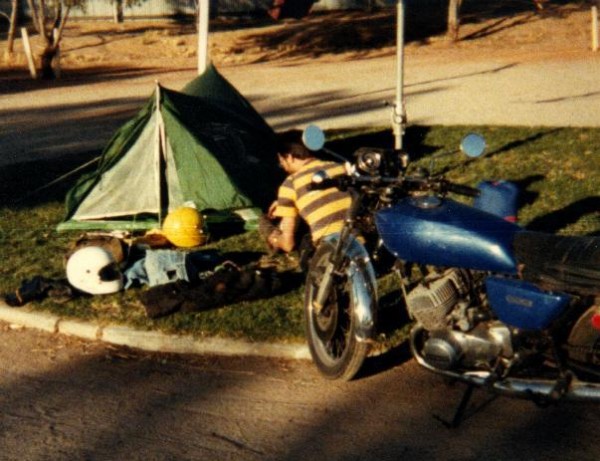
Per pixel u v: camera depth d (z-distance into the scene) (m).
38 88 20.91
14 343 5.67
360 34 30.30
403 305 5.76
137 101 17.52
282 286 6.06
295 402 4.73
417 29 31.17
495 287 4.04
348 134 12.16
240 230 7.85
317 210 5.67
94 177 8.02
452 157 10.07
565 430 4.32
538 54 24.12
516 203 6.12
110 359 5.38
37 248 7.50
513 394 4.09
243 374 5.11
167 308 5.76
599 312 3.79
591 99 14.73
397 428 4.40
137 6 34.69
